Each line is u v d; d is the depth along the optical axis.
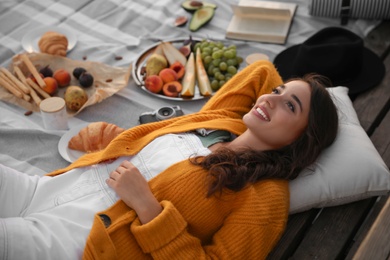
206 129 1.77
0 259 1.46
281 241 1.64
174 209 1.50
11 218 1.54
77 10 2.86
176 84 2.36
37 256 1.49
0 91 2.35
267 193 1.56
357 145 1.73
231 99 1.95
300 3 2.92
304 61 2.21
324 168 1.69
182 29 2.75
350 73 2.20
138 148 1.72
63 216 1.59
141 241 1.48
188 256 1.48
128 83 2.44
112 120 2.27
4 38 2.65
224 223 1.57
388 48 2.50
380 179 1.67
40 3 2.89
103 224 1.49
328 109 1.65
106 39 2.68
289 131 1.65
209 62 2.44
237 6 2.71
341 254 1.67
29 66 2.37
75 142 2.06
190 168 1.58
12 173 1.69
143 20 2.80
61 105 2.15
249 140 1.71
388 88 2.21
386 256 1.35
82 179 1.68
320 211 1.77
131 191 1.54
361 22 2.71
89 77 2.37
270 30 2.66
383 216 1.45
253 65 2.03
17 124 2.23
